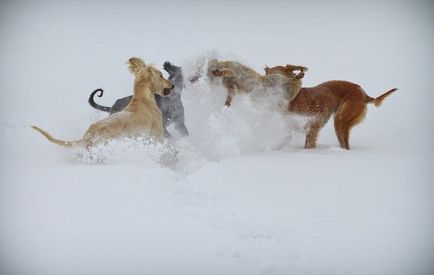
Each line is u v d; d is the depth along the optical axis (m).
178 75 12.23
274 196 7.64
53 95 15.97
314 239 5.96
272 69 12.76
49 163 9.51
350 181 8.51
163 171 8.75
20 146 11.27
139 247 5.73
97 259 5.44
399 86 18.25
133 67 10.52
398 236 6.04
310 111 12.27
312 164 9.95
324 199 7.48
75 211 6.71
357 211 6.93
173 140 11.20
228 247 5.80
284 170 9.30
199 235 6.09
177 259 5.50
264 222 6.43
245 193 7.80
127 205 6.99
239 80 12.03
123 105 11.66
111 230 6.15
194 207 7.16
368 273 5.25
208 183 8.28
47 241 5.82
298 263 5.44
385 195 7.65
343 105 12.55
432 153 11.48
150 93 10.34
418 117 15.17
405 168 9.57
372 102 12.77
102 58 19.97
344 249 5.71
